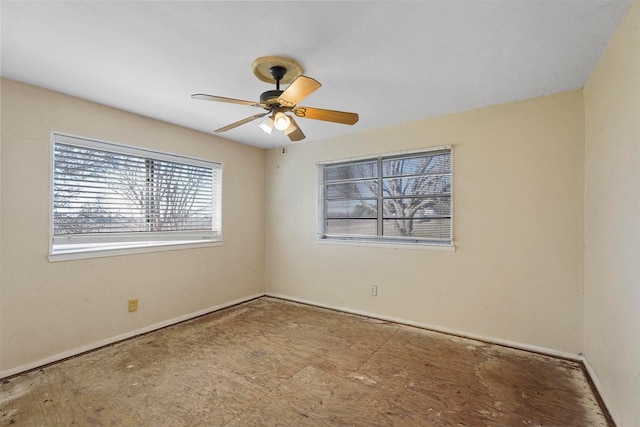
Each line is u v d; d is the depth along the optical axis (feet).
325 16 5.01
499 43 5.81
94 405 6.10
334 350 8.59
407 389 6.67
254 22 5.16
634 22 4.73
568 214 8.02
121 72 6.95
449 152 9.84
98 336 8.75
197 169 11.73
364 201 11.66
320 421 5.67
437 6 4.77
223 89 7.91
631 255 4.95
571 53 6.18
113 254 9.11
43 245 7.75
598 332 6.68
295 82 5.49
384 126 10.93
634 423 4.81
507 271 8.82
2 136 7.14
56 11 4.86
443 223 9.96
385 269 11.00
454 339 9.27
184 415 5.82
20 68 6.74
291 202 13.53
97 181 8.92
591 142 7.20
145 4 4.70
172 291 10.66
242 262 13.30
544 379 7.03
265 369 7.54
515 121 8.70
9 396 6.38
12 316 7.25
